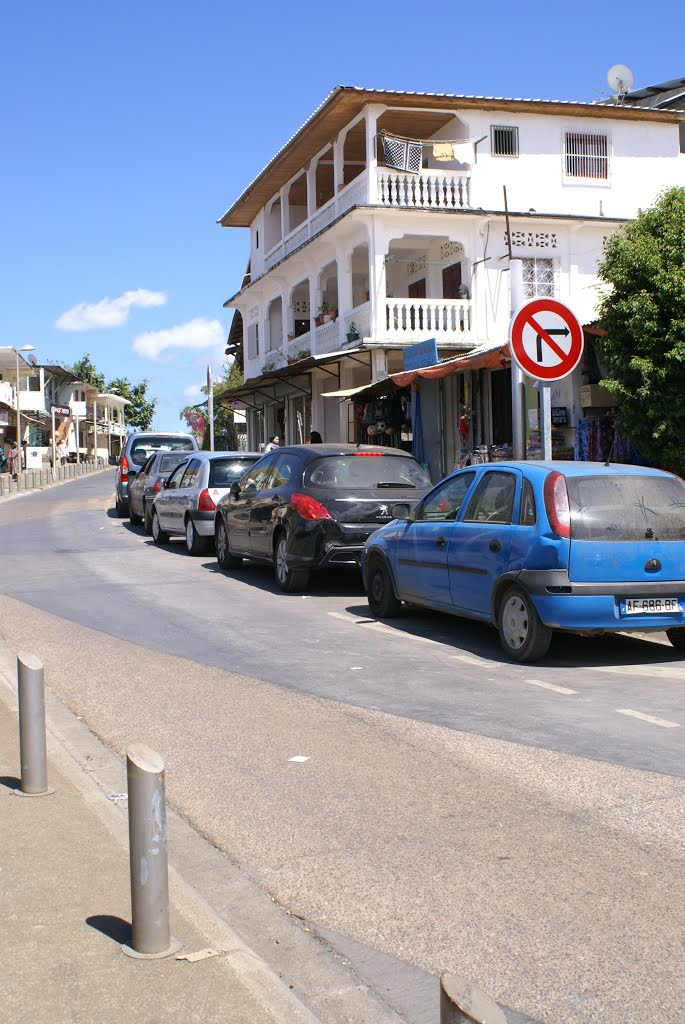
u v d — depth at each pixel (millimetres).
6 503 33844
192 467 17469
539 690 7191
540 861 4219
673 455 14594
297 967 3367
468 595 8688
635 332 14484
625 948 3475
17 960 3197
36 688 4824
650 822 4637
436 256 27156
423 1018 3057
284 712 6652
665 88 33344
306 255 29438
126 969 3137
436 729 6199
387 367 24969
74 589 12617
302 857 4305
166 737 6121
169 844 4469
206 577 13812
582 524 7715
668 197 15117
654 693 7082
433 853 4320
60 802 4707
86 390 83938
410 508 10523
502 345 17625
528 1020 3047
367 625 9914
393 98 24484
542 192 26141
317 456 12156
